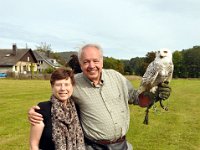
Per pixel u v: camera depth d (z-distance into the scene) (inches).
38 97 919.7
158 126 510.3
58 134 152.3
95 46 166.4
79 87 169.2
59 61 4210.1
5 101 812.6
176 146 399.9
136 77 1887.3
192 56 3809.1
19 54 3083.2
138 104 180.9
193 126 522.9
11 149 382.6
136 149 382.6
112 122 168.7
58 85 154.7
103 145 169.6
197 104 837.8
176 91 1305.4
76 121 157.2
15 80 1961.1
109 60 2716.5
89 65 164.4
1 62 2997.0
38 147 157.8
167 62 166.1
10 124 517.0
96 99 168.4
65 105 157.6
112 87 171.9
